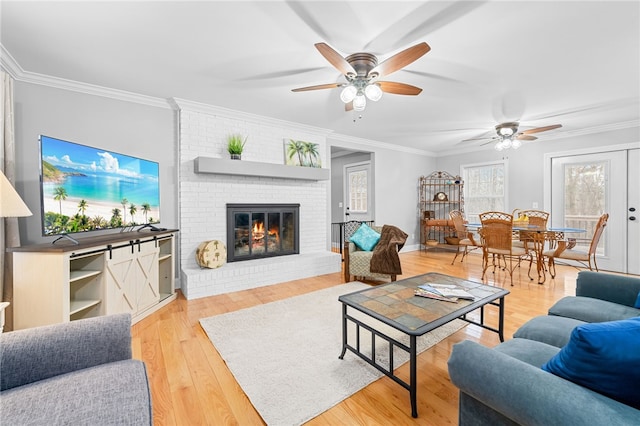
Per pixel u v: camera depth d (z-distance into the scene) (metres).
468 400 1.05
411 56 1.89
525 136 4.19
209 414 1.45
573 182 4.78
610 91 3.07
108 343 1.20
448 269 4.52
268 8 1.78
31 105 2.64
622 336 0.77
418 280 2.32
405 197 6.24
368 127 4.53
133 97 3.16
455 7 1.77
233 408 1.49
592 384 0.79
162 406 1.50
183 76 2.72
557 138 4.92
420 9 1.79
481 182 6.03
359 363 1.88
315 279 3.97
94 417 0.85
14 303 1.90
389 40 2.12
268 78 2.78
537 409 0.77
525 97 3.24
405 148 6.14
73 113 2.85
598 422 0.68
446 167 6.60
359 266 3.74
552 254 3.72
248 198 3.96
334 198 7.49
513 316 2.62
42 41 2.12
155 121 3.36
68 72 2.62
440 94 3.15
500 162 5.66
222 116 3.75
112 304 2.30
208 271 3.32
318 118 4.04
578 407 0.72
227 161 3.55
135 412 0.89
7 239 2.27
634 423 0.66
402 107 3.58
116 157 2.63
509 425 0.92
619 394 0.75
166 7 1.76
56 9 1.76
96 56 2.34
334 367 1.84
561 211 4.90
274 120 4.08
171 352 2.04
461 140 5.44
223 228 3.77
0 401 0.91
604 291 1.81
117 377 1.06
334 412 1.46
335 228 7.32
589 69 2.58
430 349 2.07
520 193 5.39
